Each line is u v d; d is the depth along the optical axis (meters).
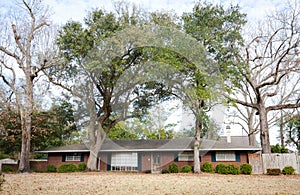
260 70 19.92
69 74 14.66
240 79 16.64
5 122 17.92
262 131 18.95
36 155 23.00
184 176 12.80
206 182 9.81
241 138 23.92
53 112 18.77
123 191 6.97
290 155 17.00
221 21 15.65
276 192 7.11
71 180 9.89
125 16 12.18
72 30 15.54
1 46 16.69
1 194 6.36
